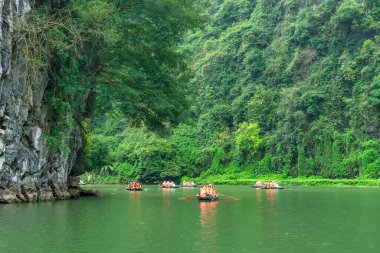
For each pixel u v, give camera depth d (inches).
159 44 1350.9
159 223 735.1
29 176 1059.3
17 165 1010.7
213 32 5108.3
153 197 1459.2
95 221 751.7
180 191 1998.0
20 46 957.8
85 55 1199.6
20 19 962.1
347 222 773.9
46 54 1031.6
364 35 3774.6
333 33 3909.9
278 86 4077.3
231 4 5142.7
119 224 716.7
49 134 1123.9
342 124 3595.0
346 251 518.3
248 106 4042.8
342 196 1615.4
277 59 4173.2
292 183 3297.2
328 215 888.9
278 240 581.9
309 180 3265.3
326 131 3548.2
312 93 3698.3
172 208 1010.7
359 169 3294.8
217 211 946.7
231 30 4788.4
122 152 3816.4
